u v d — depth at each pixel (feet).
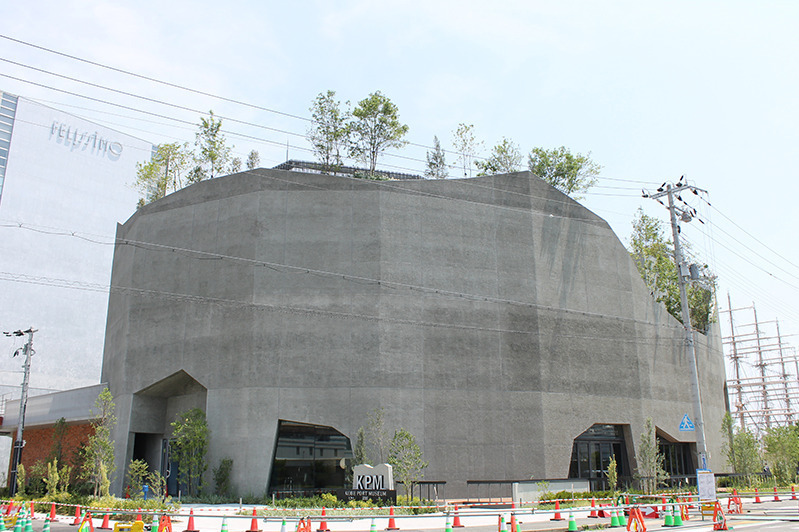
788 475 154.81
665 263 181.16
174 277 124.98
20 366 229.66
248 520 74.74
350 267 116.67
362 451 102.94
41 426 157.17
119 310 138.72
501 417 115.96
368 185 121.29
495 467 112.78
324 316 114.01
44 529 55.01
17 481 132.57
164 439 125.39
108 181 268.00
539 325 124.57
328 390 110.32
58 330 241.96
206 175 164.76
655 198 100.58
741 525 62.75
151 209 132.67
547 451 117.50
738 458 149.79
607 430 129.08
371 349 112.47
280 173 121.80
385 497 86.99
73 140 260.42
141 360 123.75
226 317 116.98
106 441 105.60
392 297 115.75
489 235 125.80
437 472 108.88
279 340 112.78
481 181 128.77
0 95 242.58
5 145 240.73
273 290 115.65
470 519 78.59
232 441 109.40
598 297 134.51
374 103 153.48
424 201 122.93
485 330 119.85
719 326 178.81
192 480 108.78
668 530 59.52
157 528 56.24
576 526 65.57
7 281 231.71
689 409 144.66
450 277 120.37
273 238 118.32
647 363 137.69
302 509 83.56
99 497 98.12
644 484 112.68
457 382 114.93
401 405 110.32
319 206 119.85
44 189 247.91
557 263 131.13
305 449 108.68
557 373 123.75
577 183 177.99
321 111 155.43
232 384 112.68
